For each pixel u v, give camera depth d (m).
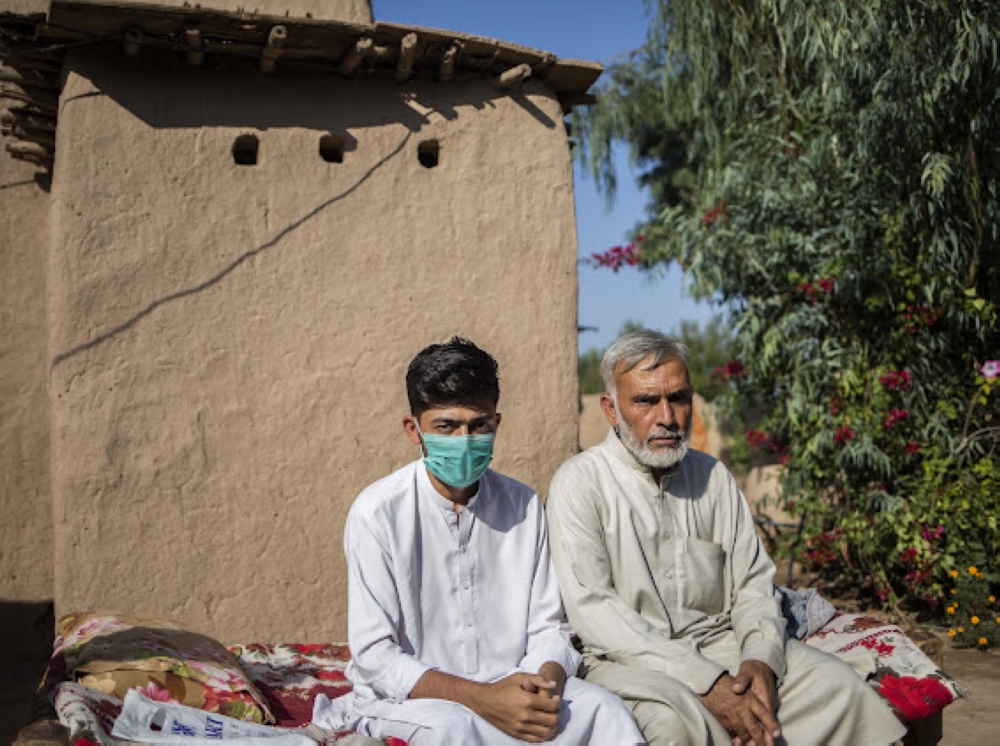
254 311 4.32
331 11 5.86
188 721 2.67
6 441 5.46
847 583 7.77
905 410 6.77
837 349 6.96
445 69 4.50
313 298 4.41
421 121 4.62
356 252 4.48
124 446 4.11
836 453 6.93
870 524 6.91
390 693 2.80
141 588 4.10
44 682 3.05
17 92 4.59
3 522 5.44
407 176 4.59
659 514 3.38
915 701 3.19
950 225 6.67
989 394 6.91
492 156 4.72
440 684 2.74
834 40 6.18
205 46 4.18
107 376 4.10
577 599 3.21
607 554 3.35
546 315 4.75
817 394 7.08
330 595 4.37
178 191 4.26
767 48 7.44
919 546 6.56
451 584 3.03
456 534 3.03
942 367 7.09
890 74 6.07
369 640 2.85
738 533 3.50
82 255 4.11
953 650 6.23
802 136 7.28
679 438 3.30
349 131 4.52
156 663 3.05
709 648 3.33
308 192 4.44
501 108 4.75
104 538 4.06
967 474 6.71
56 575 4.04
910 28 6.06
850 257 6.77
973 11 6.02
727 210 7.50
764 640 3.14
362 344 4.46
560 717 2.73
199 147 4.31
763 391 7.64
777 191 7.01
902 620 6.82
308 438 4.36
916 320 6.72
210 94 4.35
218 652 3.34
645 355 3.30
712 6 7.52
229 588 4.22
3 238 5.52
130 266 4.17
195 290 4.25
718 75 7.91
